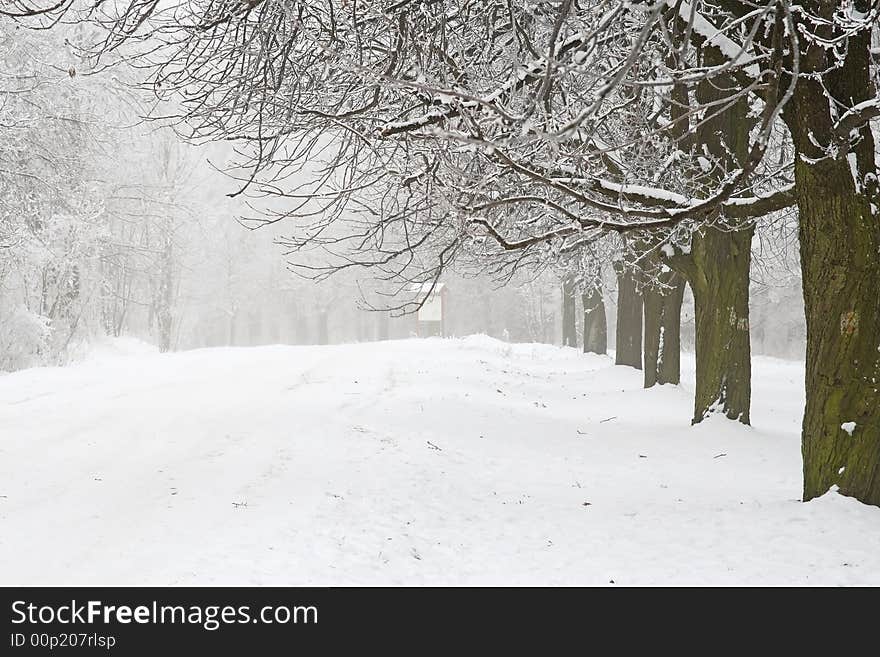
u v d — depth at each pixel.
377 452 21.66
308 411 27.62
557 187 13.05
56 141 44.66
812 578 12.56
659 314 36.09
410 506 16.97
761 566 13.10
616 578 13.04
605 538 15.04
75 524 14.91
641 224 14.03
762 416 32.53
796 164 15.76
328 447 22.00
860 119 14.58
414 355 51.00
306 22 16.89
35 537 14.13
